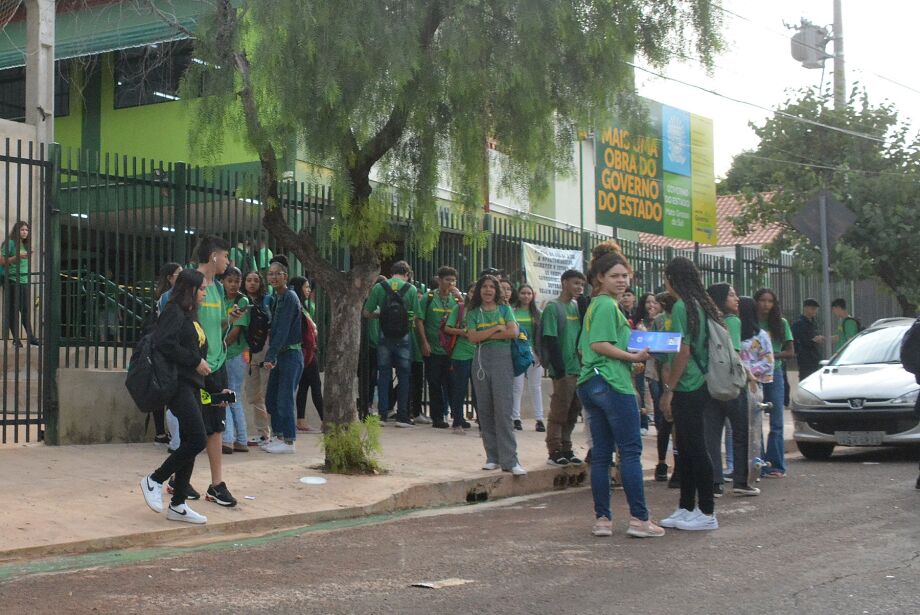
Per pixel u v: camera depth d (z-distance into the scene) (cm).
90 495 825
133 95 1725
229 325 1063
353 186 951
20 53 1722
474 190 991
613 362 750
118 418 1101
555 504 952
